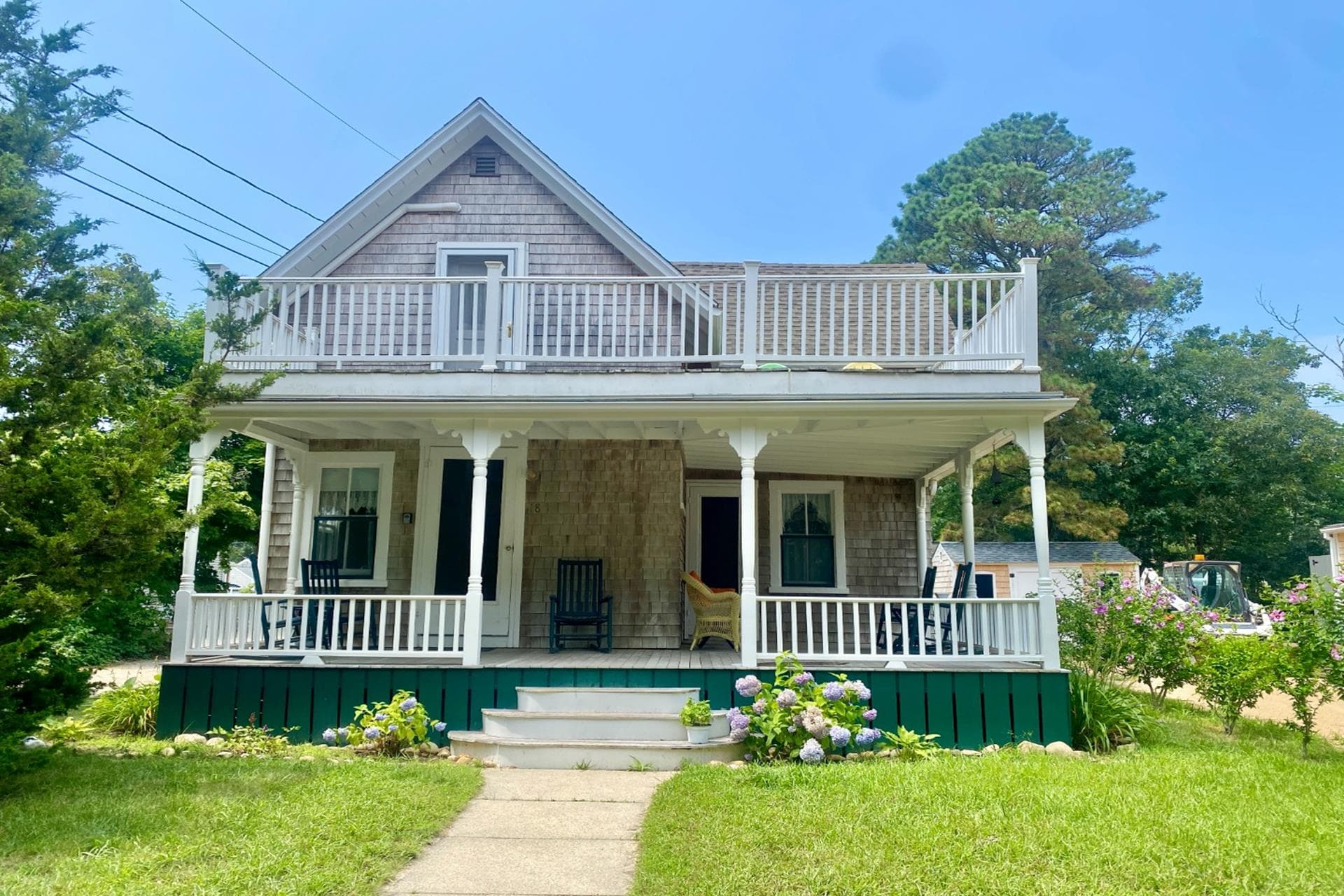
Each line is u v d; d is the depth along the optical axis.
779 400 7.86
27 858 4.23
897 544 12.52
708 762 6.73
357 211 10.80
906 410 7.84
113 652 14.39
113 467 5.35
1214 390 32.53
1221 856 4.32
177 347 18.69
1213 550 31.61
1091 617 9.96
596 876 4.24
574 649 9.65
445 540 10.14
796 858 4.31
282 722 7.69
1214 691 8.91
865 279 8.39
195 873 4.02
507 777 6.30
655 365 10.46
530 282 8.46
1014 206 30.94
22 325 5.56
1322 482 31.47
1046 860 4.28
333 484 10.34
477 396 8.10
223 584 15.70
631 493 10.12
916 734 7.29
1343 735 8.70
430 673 7.73
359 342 10.70
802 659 7.79
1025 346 8.06
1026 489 28.59
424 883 4.12
